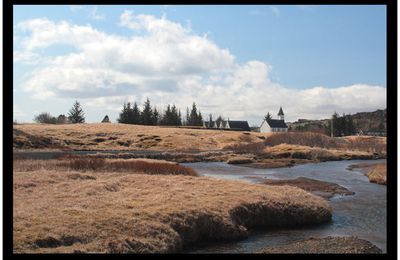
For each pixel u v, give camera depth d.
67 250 13.73
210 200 21.80
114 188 24.19
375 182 39.97
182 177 30.28
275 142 95.25
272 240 19.23
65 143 82.12
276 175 46.16
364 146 92.12
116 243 14.73
